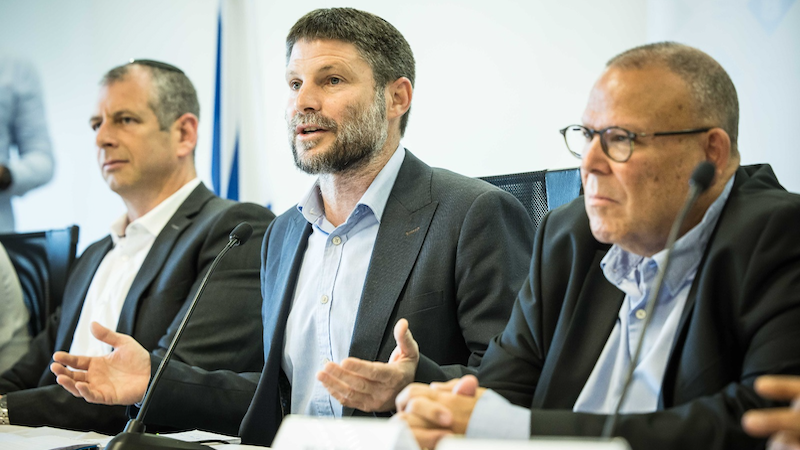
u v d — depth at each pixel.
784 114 2.36
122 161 2.60
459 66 3.19
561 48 2.96
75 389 1.71
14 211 4.19
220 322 2.25
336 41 1.94
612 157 1.24
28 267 2.99
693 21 2.53
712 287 1.20
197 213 2.55
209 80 3.91
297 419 1.02
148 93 2.63
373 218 1.90
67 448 1.45
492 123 3.10
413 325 1.73
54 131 4.27
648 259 1.32
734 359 1.19
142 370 1.81
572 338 1.37
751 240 1.19
